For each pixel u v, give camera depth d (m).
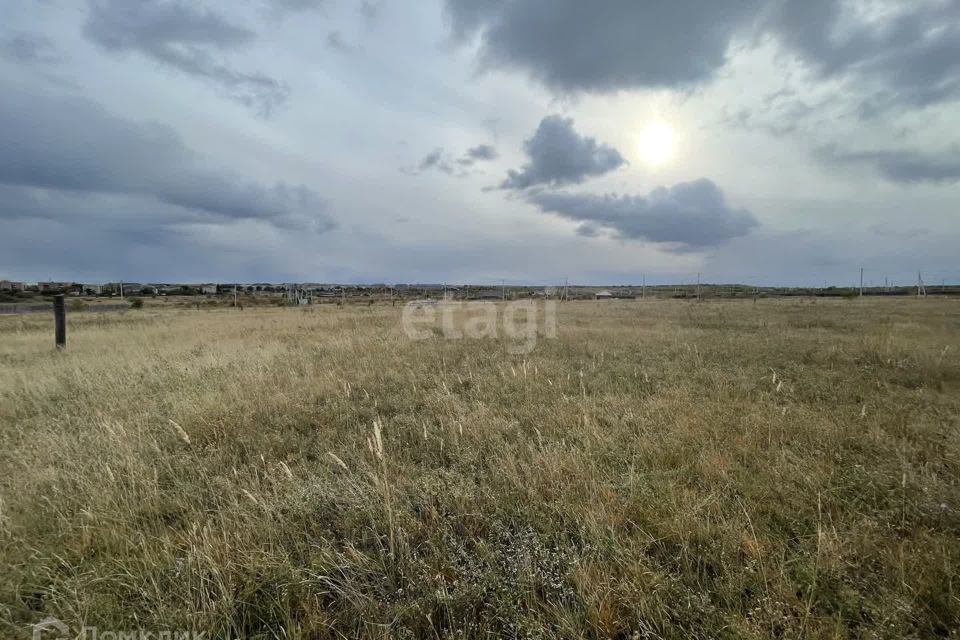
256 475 3.29
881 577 2.22
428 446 4.11
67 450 3.82
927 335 10.77
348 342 10.39
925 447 3.87
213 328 14.41
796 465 3.46
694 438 4.09
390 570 2.32
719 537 2.52
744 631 1.79
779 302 33.16
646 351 9.20
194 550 2.32
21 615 2.09
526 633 1.88
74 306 25.39
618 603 2.05
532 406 5.25
